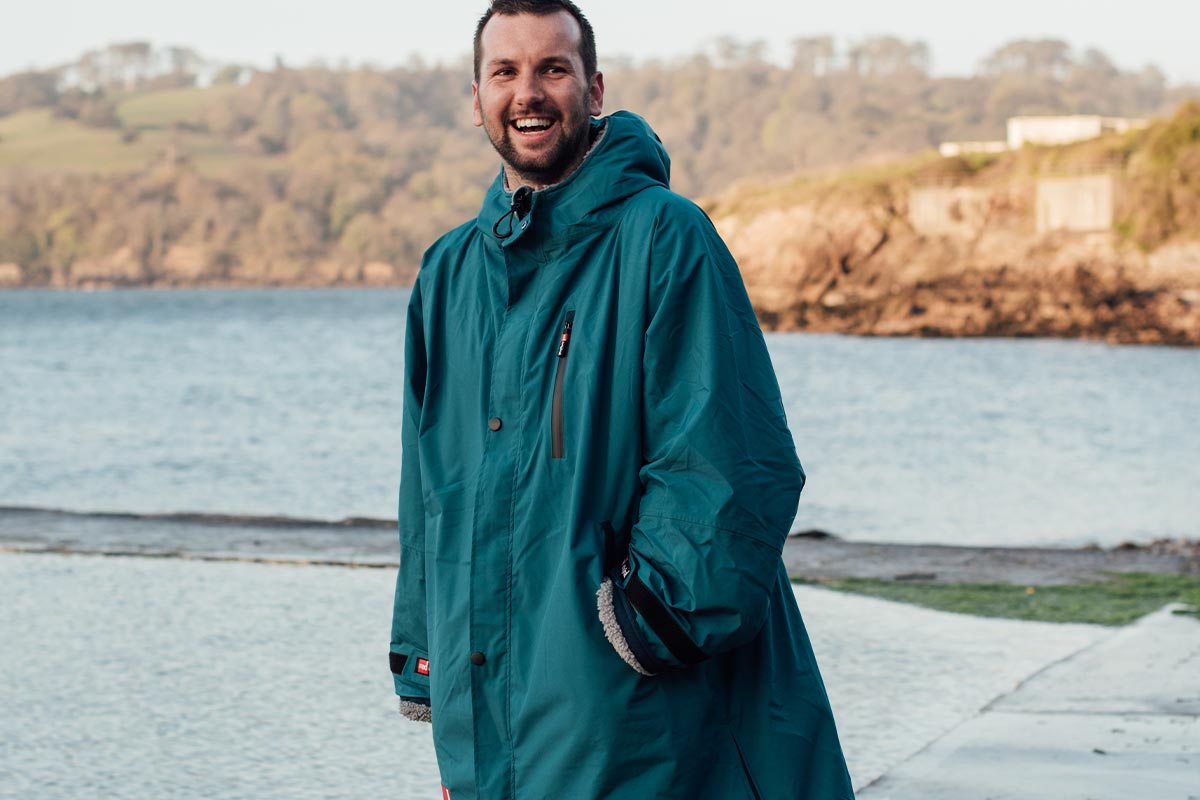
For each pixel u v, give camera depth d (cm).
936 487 1888
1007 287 7106
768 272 7781
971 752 486
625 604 227
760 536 224
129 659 668
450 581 248
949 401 3578
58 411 3316
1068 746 489
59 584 869
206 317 9350
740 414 229
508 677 239
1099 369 4797
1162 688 572
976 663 647
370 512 1667
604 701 228
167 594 835
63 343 6631
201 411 3288
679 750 231
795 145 16512
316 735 544
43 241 16525
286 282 16162
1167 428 2806
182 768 502
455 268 266
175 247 16425
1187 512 1605
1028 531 1466
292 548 1023
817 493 1827
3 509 1253
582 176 245
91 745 530
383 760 512
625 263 240
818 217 7712
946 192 7538
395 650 271
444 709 246
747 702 241
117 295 14225
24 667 654
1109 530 1467
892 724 543
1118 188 7019
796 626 251
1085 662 630
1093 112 17825
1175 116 7031
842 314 7481
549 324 246
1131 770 457
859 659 660
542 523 238
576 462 236
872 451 2406
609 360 239
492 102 246
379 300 12569
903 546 1057
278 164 19038
